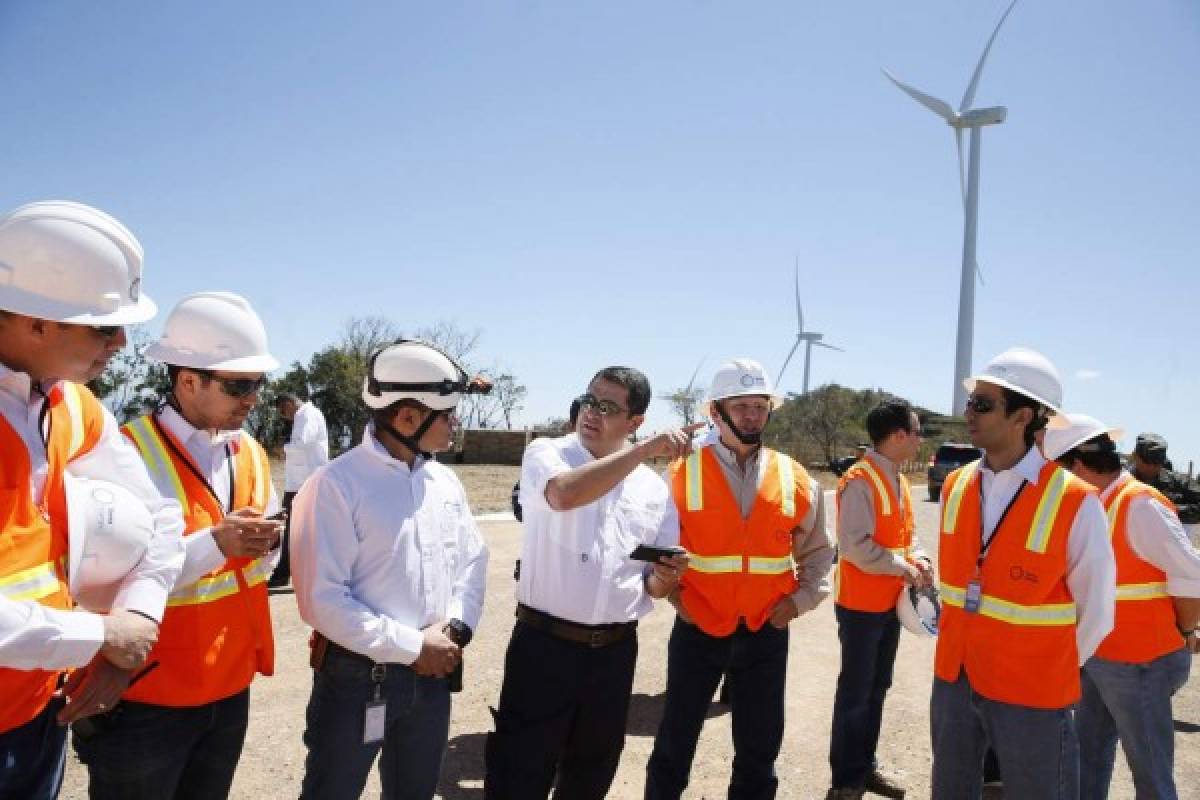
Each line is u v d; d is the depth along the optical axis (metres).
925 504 20.97
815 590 3.48
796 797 4.05
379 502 2.48
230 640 2.37
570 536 2.88
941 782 2.97
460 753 4.34
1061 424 3.57
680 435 2.75
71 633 1.68
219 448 2.53
